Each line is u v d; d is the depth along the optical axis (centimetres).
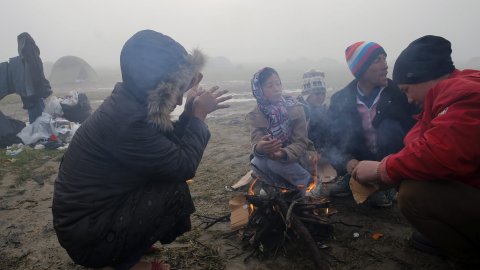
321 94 441
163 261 279
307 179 377
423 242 279
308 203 300
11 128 705
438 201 204
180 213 240
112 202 213
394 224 327
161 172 216
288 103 371
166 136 237
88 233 206
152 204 222
